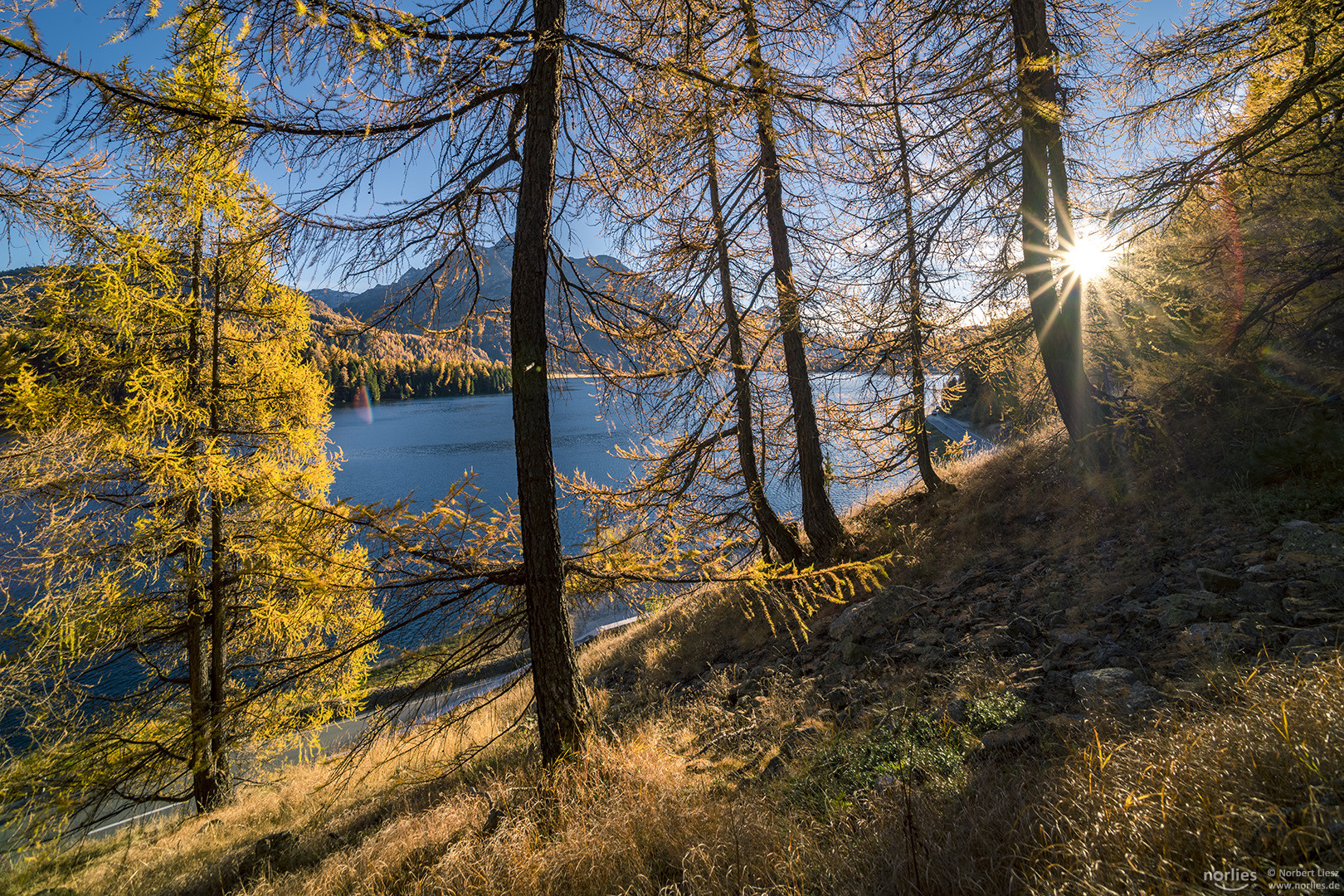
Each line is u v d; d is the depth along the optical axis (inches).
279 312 347.6
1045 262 289.6
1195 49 213.6
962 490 397.4
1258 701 95.3
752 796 144.1
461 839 148.6
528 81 167.6
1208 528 210.4
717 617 382.3
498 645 176.6
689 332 309.4
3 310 274.5
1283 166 222.8
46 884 286.7
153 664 353.1
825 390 398.3
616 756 163.2
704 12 184.2
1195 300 260.7
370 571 165.9
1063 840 81.0
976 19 291.1
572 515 723.4
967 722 149.3
